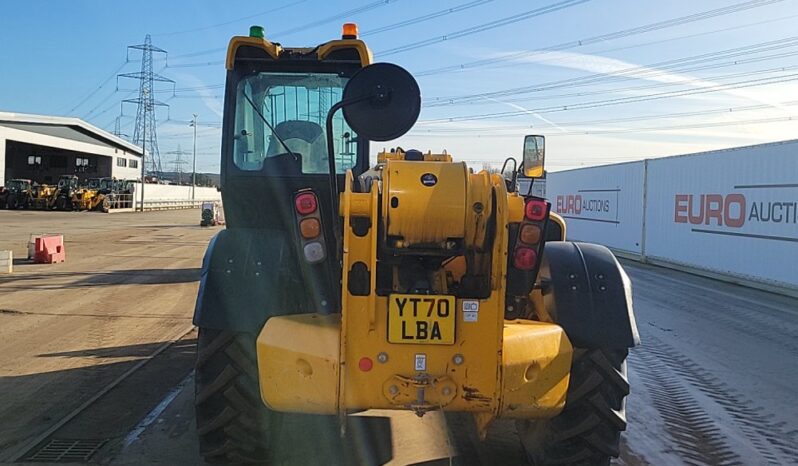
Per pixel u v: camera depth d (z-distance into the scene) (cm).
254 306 362
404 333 308
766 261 1330
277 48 429
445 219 307
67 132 5922
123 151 6975
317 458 431
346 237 307
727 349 786
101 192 4859
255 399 369
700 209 1609
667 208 1794
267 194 436
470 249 318
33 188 4631
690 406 563
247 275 371
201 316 361
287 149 430
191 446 444
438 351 310
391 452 447
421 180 310
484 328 310
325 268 341
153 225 3247
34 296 1055
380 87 314
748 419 532
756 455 457
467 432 487
